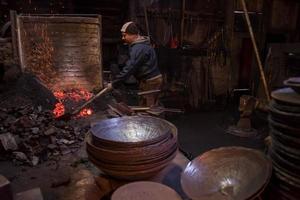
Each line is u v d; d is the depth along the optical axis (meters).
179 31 7.51
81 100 3.29
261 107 6.29
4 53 3.43
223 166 1.50
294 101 1.20
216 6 7.80
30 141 2.04
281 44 6.81
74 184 1.59
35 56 3.53
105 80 4.60
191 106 7.83
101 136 1.50
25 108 2.63
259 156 1.45
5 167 1.83
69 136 2.25
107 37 6.89
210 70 8.01
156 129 1.64
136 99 4.97
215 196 1.33
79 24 3.64
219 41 8.02
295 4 8.33
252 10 8.15
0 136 2.00
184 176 1.45
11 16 3.33
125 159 1.33
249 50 8.37
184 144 5.45
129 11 6.79
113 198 1.22
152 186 1.31
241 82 8.58
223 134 6.04
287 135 1.24
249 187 1.29
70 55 3.68
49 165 1.85
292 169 1.25
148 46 3.60
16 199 1.37
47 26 3.52
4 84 3.09
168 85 7.53
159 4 7.12
